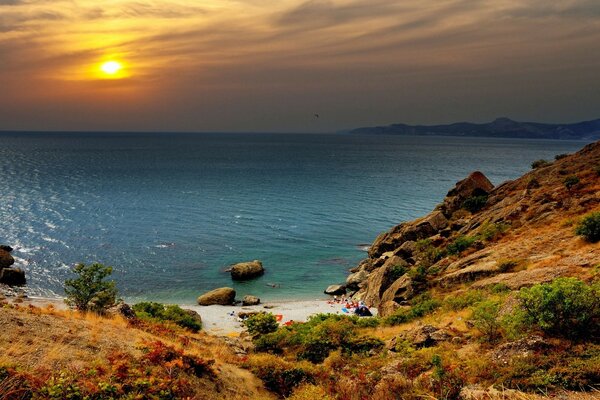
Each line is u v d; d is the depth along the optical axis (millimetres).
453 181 156250
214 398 14922
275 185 140875
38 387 11469
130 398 12211
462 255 41062
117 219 85625
